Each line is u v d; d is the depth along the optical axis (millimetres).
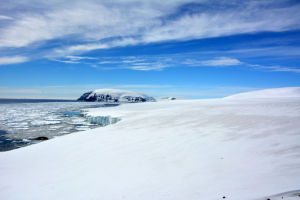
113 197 4113
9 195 4934
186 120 13852
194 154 6469
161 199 3699
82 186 4961
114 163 6445
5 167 7219
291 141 6574
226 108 19438
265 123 10078
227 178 4281
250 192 3346
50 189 5039
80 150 8664
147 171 5430
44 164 7250
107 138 10414
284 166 4527
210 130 9844
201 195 3592
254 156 5605
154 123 13922
